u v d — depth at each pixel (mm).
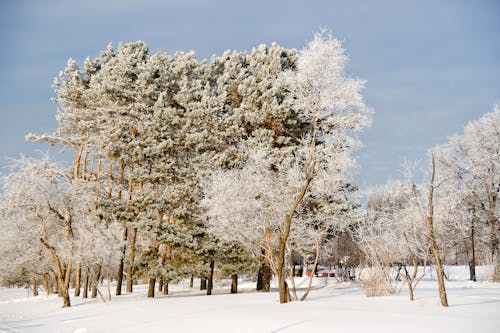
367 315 14773
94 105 35031
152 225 29672
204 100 33344
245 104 33312
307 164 21422
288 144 32125
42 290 48656
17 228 28750
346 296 23344
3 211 26766
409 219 21500
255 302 21250
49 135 34500
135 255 34125
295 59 35688
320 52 20203
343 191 26953
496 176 35969
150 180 31875
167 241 29406
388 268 24156
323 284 40344
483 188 35812
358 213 26391
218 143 33406
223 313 16625
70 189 29859
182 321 15375
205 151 33625
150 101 34781
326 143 21828
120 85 33719
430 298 20406
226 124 33219
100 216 31531
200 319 15531
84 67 36844
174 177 32594
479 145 36219
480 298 20359
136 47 38969
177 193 31094
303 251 29438
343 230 27969
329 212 25141
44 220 27766
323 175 23750
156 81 34969
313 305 18547
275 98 31891
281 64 34688
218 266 32969
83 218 28844
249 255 30750
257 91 33250
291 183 23203
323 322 13508
